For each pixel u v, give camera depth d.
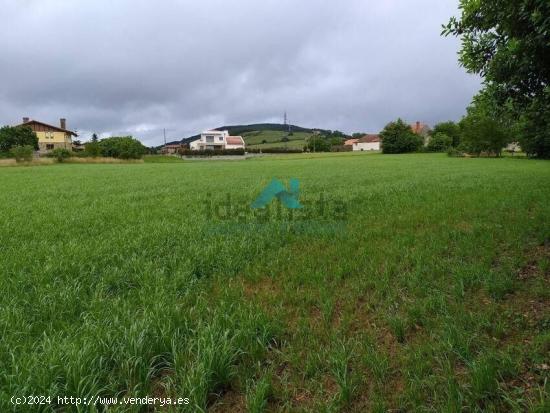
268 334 3.66
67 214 10.26
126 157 65.31
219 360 3.05
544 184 15.00
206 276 5.48
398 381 2.99
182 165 49.00
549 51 4.91
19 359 3.02
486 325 3.60
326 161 53.09
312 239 7.35
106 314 3.98
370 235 7.46
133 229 8.17
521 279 4.79
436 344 3.34
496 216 8.74
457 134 91.62
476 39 5.81
